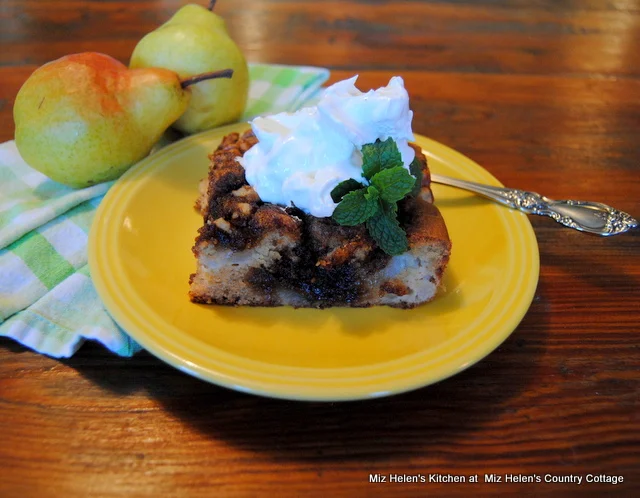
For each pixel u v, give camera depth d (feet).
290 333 1.12
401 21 2.08
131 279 1.11
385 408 1.04
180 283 1.18
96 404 1.02
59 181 1.32
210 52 1.41
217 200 1.19
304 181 1.13
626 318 1.19
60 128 1.25
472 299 1.16
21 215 1.24
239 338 1.09
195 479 0.95
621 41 2.05
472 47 1.97
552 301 1.21
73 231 1.25
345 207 1.11
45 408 1.01
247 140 1.31
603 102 1.76
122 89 1.30
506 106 1.72
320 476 0.97
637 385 1.09
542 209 1.29
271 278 1.17
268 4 2.12
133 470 0.96
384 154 1.12
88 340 1.10
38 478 0.94
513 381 1.08
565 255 1.30
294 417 1.02
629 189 1.47
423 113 1.67
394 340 1.11
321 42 1.94
